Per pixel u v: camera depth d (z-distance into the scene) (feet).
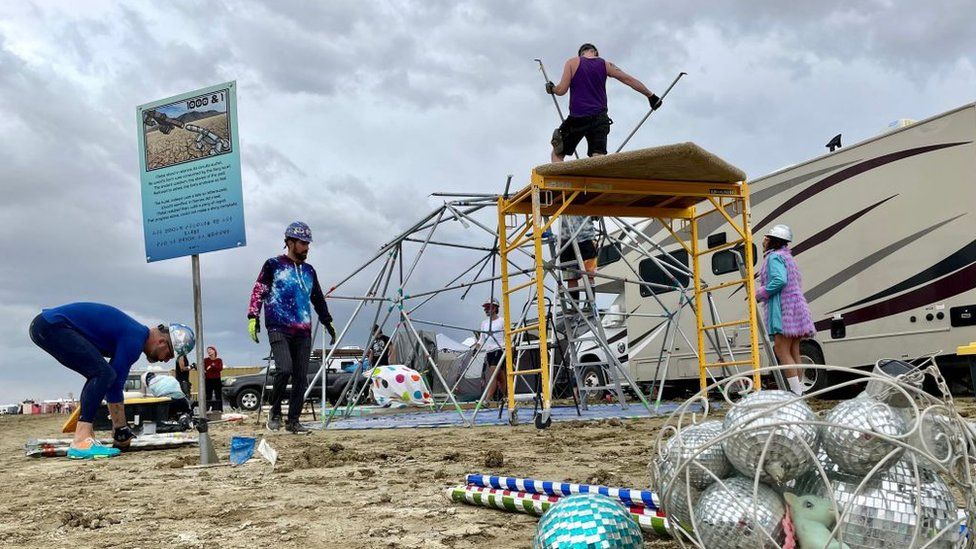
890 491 6.28
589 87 29.22
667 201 31.24
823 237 38.40
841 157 37.93
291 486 14.97
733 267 43.14
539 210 26.50
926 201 34.17
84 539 10.70
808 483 6.61
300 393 29.25
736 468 6.77
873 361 35.76
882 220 35.83
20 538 10.91
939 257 33.50
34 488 16.34
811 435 6.53
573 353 32.73
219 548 9.86
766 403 6.68
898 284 34.96
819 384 37.96
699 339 32.60
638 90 29.76
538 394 29.19
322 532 10.60
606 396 50.47
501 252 30.35
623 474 14.84
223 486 15.38
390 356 49.88
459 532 10.33
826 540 6.23
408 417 38.73
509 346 29.55
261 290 28.55
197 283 20.20
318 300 29.84
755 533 6.35
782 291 29.58
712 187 28.58
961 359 32.50
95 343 24.08
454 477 15.33
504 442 22.38
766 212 41.34
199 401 19.86
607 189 27.22
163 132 20.66
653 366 48.88
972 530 6.71
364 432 29.09
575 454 18.53
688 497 6.73
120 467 19.84
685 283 46.42
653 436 22.15
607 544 7.34
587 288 32.55
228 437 28.81
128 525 11.62
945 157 33.58
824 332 37.93
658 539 9.48
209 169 20.12
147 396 34.12
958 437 6.71
